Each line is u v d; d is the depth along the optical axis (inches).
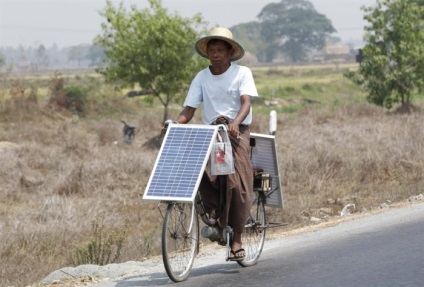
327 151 1802.4
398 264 653.3
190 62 2709.2
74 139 2461.9
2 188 1668.3
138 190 1606.8
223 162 625.3
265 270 672.4
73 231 1214.3
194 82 665.6
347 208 1241.4
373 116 3085.6
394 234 815.1
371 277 611.8
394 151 1780.3
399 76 3344.0
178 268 634.8
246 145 652.7
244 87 651.5
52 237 1169.4
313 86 6486.2
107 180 1680.6
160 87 2709.2
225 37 641.0
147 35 2657.5
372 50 3425.2
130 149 2404.0
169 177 613.9
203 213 642.2
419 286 575.5
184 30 2662.4
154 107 4212.6
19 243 1118.4
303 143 2159.2
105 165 1779.0
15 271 947.3
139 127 2982.3
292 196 1461.6
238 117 636.7
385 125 2605.8
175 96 2827.3
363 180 1620.3
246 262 700.0
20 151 2170.3
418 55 3314.5
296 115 3267.7
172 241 659.4
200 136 627.2
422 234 794.8
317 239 845.2
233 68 657.0
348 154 1891.0
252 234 704.4
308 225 1064.8
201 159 615.8
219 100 657.0
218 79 655.1
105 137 2664.9
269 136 694.5
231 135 633.0
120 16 2716.5
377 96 3440.0
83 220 1290.6
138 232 1219.2
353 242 791.7
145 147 2486.5
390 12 3435.0
